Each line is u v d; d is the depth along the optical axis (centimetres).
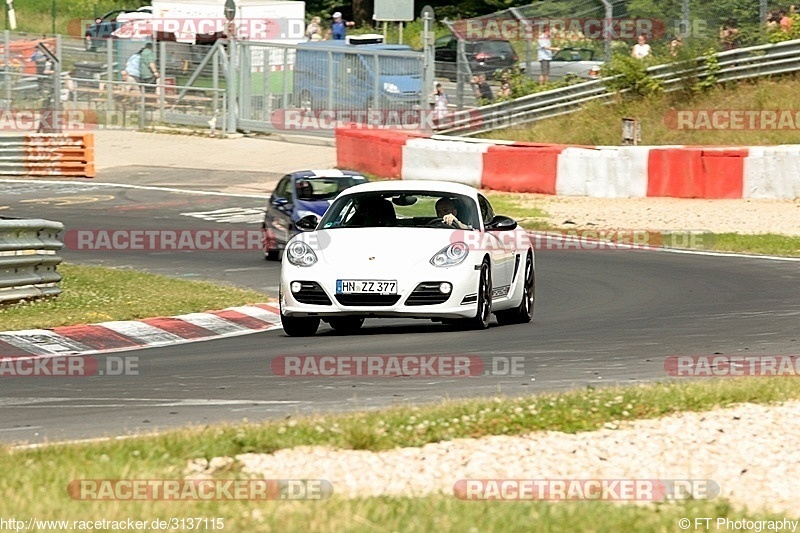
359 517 1948
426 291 4241
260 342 4397
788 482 2322
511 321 4916
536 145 10169
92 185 11112
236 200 10219
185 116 13788
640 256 7256
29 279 5147
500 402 2883
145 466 2256
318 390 3338
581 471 2352
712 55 11581
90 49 14112
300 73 13138
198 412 3034
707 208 9056
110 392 3350
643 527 1961
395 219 4588
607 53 12275
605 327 4675
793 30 11581
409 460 2394
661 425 2703
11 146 11662
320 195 7294
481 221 4609
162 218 9256
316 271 4275
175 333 4756
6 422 2922
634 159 9638
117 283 5969
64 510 1981
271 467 2323
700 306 5272
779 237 7688
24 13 19888
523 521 1950
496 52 12588
